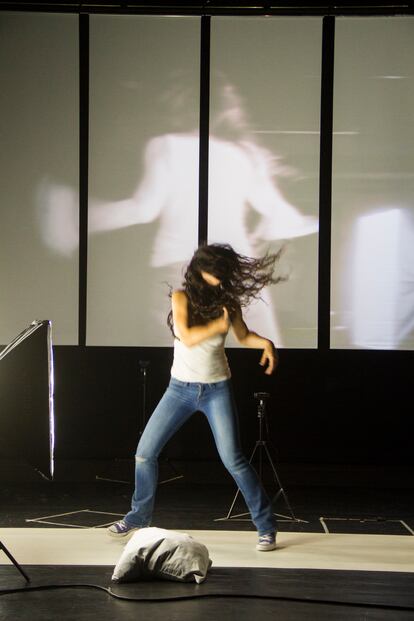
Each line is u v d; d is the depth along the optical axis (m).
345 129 6.79
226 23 6.81
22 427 3.23
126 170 6.85
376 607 2.95
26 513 4.75
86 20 6.83
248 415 6.79
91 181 6.87
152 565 3.24
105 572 3.39
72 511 4.83
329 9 6.61
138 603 2.97
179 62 6.83
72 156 6.86
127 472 6.22
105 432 6.85
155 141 6.85
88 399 6.86
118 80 6.86
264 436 6.79
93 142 6.86
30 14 6.82
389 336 6.77
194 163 6.84
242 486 3.82
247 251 6.82
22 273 6.86
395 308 6.76
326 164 6.78
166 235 6.86
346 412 6.78
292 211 6.79
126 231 6.86
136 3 6.78
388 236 6.77
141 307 6.86
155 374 6.84
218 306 3.86
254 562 3.58
